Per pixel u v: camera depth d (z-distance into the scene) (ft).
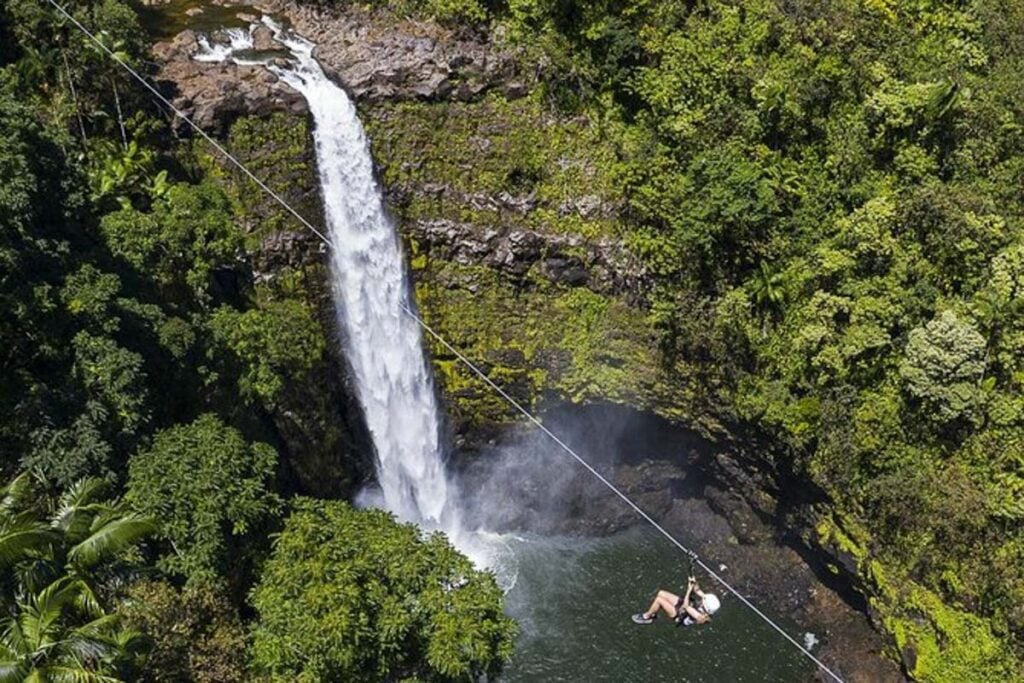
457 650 87.04
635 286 141.08
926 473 122.52
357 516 97.14
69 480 86.07
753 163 133.08
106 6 120.57
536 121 141.79
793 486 137.08
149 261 112.27
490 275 143.64
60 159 101.19
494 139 140.87
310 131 132.36
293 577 87.97
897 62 134.62
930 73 133.80
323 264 135.03
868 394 126.52
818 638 133.69
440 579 92.17
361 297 139.44
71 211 101.71
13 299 87.10
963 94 128.47
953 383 119.03
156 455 92.07
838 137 132.77
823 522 134.72
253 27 145.07
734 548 147.84
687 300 137.80
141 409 94.22
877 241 125.80
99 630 67.15
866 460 126.52
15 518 68.13
